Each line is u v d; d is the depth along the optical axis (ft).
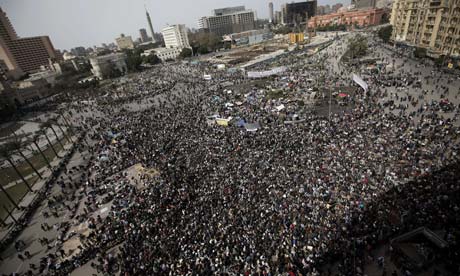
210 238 93.09
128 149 182.70
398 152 126.41
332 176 117.39
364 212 93.97
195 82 378.94
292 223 93.66
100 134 230.68
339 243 83.05
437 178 103.81
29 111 401.08
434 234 80.43
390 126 152.87
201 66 506.48
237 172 132.26
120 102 332.60
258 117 204.33
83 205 135.85
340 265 76.54
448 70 242.37
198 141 177.37
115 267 91.56
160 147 176.76
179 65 570.05
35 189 166.61
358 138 145.89
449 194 94.58
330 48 512.63
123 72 576.61
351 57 373.81
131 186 139.13
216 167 141.28
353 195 103.35
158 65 631.56
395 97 203.82
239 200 111.04
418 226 85.66
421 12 332.60
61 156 213.87
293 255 81.20
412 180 105.81
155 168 153.58
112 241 102.89
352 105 205.16
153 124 221.46
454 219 84.33
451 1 261.44
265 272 76.74
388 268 75.56
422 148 127.03
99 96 390.01
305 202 103.60
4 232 128.16
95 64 553.64
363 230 86.43
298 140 155.53
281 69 353.10
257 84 317.63
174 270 82.48
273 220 96.48
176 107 261.85
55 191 157.38
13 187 178.29
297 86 279.49
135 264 87.97
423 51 297.12
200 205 112.16
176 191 124.67
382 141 138.41
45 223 125.39
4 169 216.54
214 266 81.10
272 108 222.07
